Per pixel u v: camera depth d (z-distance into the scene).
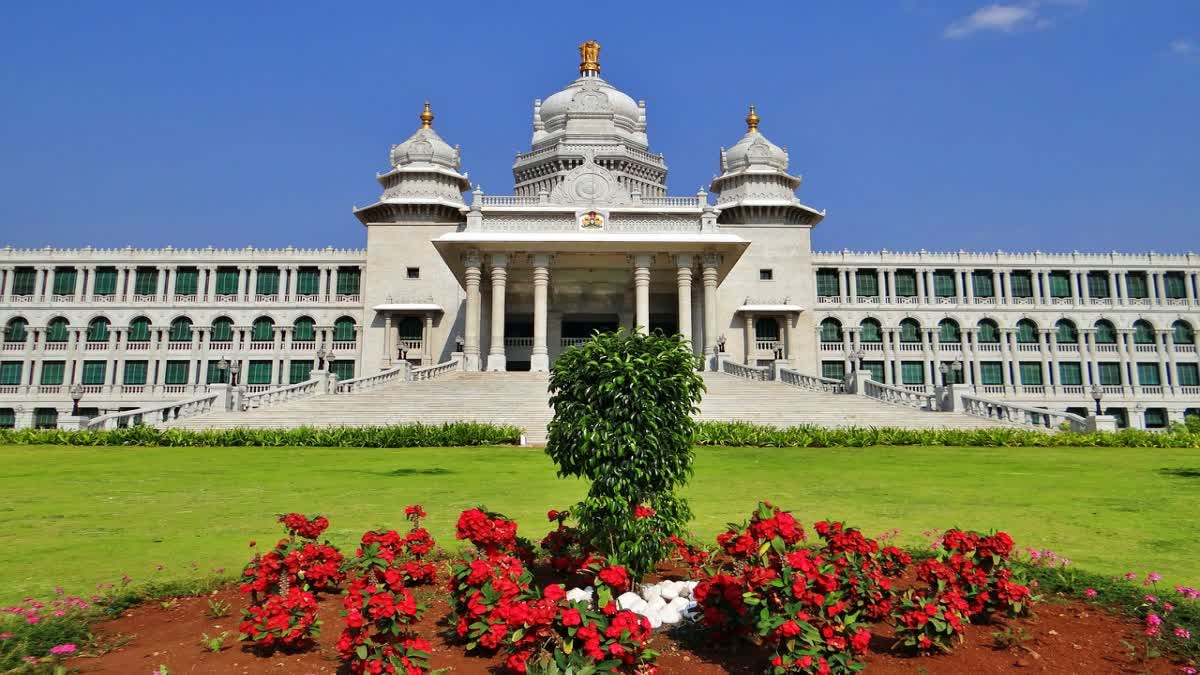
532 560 10.97
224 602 9.77
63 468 23.86
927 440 32.66
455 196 74.25
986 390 74.12
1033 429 35.97
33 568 11.48
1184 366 76.12
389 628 7.47
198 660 7.86
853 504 16.95
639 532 9.81
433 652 8.12
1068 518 15.34
